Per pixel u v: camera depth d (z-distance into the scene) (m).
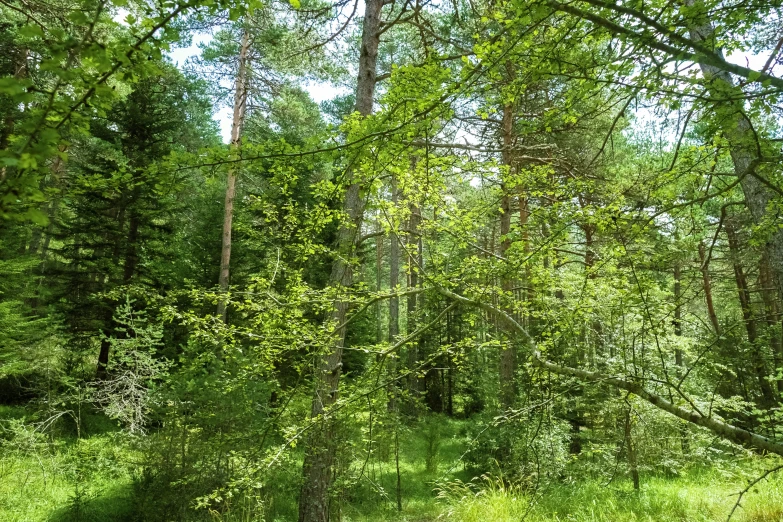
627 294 3.46
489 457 8.36
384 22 6.88
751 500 5.70
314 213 4.31
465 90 2.08
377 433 5.31
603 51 2.52
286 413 4.49
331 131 2.32
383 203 4.02
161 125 12.99
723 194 2.94
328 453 5.47
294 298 4.20
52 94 1.08
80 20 1.11
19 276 9.64
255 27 11.45
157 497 6.58
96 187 2.09
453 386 20.08
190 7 1.39
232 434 6.12
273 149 2.29
